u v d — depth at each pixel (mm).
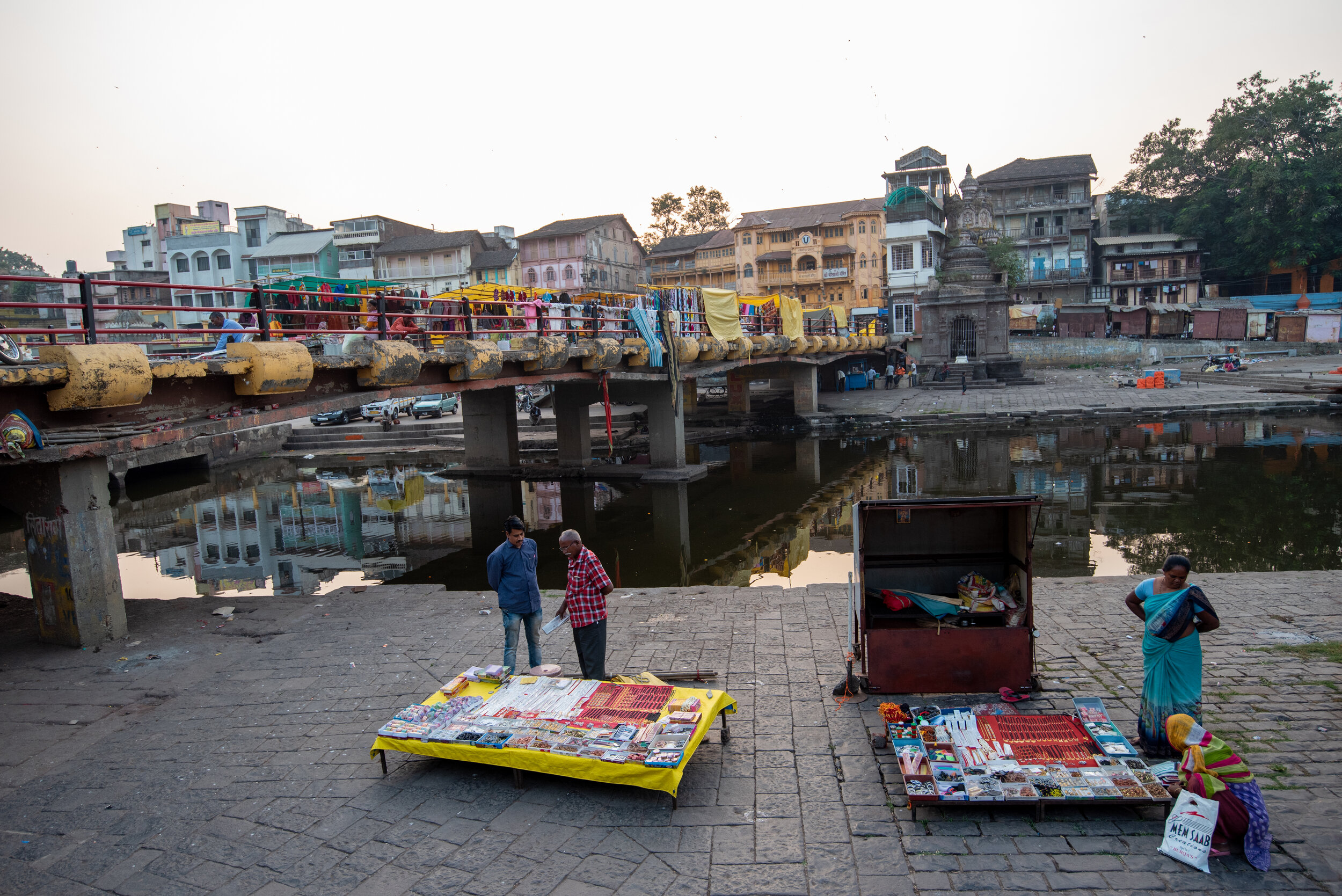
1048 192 57406
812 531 17969
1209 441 26016
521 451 29422
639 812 4852
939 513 6676
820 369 47250
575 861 4402
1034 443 27719
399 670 7449
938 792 4609
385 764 5512
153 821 5027
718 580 14172
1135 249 56781
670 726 5199
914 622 6523
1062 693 6184
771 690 6562
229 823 4961
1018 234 58062
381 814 4961
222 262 50688
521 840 4617
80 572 8492
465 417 26016
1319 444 24328
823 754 5465
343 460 31234
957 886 4059
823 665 7066
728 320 26000
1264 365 42938
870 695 6305
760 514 19750
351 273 51906
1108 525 16078
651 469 24297
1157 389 36750
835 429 33688
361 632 8664
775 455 28734
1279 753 5195
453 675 7227
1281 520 15906
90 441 8031
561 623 6562
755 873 4238
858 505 6238
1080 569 12922
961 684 6125
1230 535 14859
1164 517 16516
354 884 4289
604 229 53219
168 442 8859
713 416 38656
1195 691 4992
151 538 18984
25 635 9211
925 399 38250
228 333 9539
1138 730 5473
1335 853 4156
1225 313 49406
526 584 6668
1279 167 50094
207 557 16875
